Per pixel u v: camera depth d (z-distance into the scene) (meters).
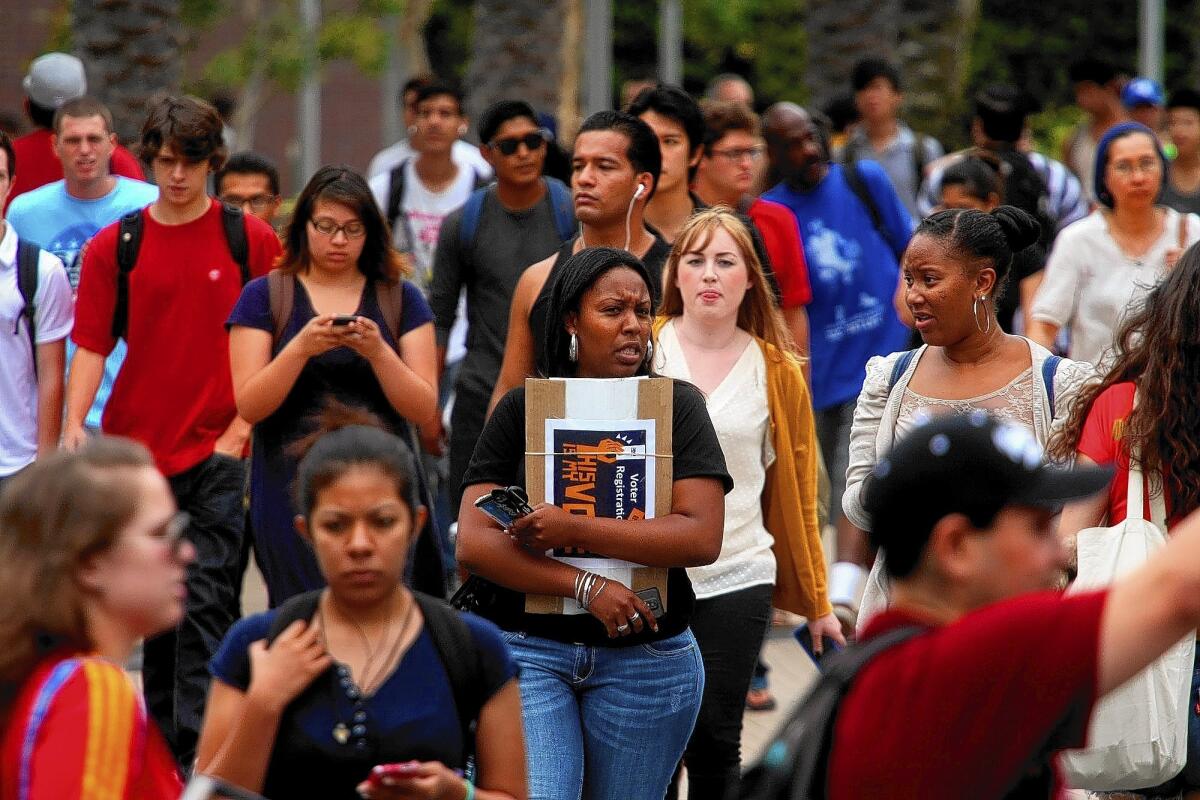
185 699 20.59
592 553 14.42
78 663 8.98
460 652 10.89
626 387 14.51
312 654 10.62
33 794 8.66
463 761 10.99
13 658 9.10
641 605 14.24
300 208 18.75
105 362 22.64
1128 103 39.41
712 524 14.45
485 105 54.41
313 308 18.78
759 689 24.38
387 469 10.62
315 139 62.34
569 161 28.34
